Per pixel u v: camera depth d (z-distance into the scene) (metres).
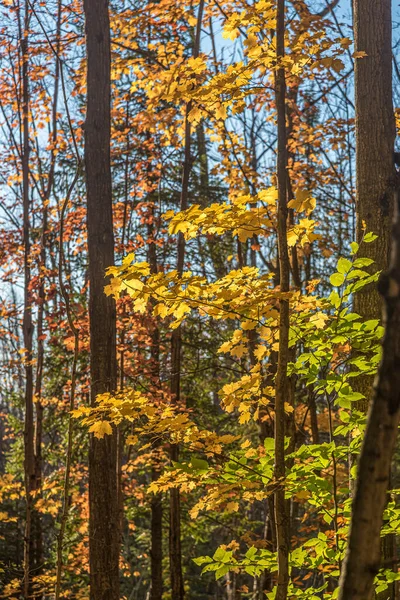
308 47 3.61
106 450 6.43
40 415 11.85
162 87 6.98
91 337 6.50
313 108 11.88
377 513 1.76
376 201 4.57
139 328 9.92
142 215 11.70
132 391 3.70
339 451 3.69
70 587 11.11
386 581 3.74
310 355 3.77
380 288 1.62
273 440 3.67
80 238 10.75
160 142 11.56
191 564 17.22
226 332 12.32
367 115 4.67
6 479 9.61
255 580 10.46
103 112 6.81
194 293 3.40
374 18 4.72
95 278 6.56
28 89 12.20
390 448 1.72
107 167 6.77
